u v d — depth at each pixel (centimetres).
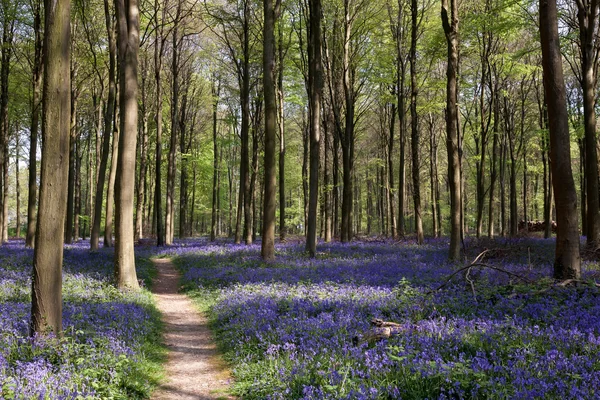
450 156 1886
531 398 443
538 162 4641
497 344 638
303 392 541
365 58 3303
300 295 1162
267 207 2050
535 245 2348
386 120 4456
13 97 3156
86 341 746
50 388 511
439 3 2967
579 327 715
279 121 3391
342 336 757
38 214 711
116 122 2797
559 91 1161
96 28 2775
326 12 2948
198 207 7044
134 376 700
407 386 512
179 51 3428
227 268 1892
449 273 1478
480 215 3262
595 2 1900
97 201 2586
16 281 1386
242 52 3269
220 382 746
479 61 3275
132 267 1508
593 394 451
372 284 1341
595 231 1931
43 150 713
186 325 1186
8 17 2548
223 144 4516
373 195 7581
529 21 2306
